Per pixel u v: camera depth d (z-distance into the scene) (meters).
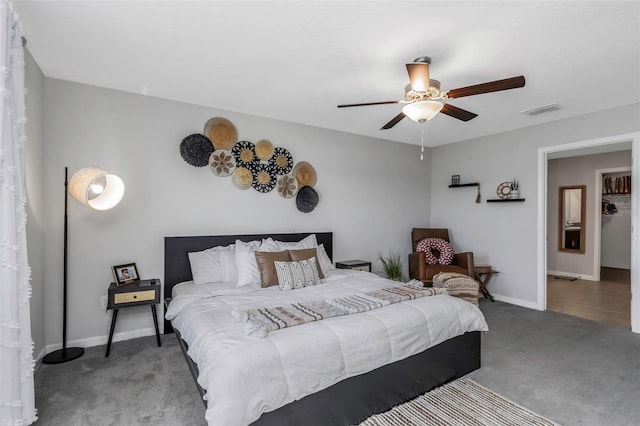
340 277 3.28
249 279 2.96
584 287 5.38
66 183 2.78
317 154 4.27
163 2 1.76
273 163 3.88
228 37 2.12
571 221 6.38
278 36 2.10
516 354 2.75
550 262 6.58
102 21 1.94
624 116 3.38
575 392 2.16
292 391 1.56
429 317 2.19
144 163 3.14
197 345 1.76
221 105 3.44
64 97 2.79
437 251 4.80
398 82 2.82
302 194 4.11
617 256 6.81
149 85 2.92
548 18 1.88
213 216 3.50
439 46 2.20
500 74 2.63
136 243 3.10
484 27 1.97
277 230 3.93
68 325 2.80
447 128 4.34
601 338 3.12
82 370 2.43
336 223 4.47
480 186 4.82
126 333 3.04
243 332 1.76
